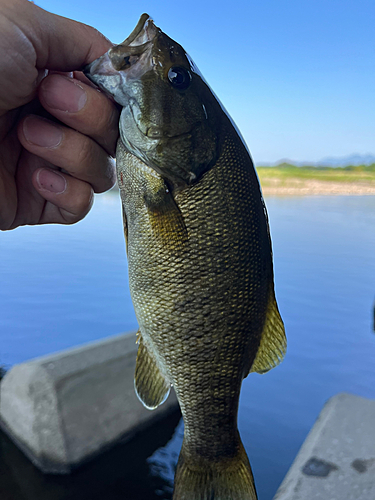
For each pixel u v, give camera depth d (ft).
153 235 0.60
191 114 0.60
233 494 0.65
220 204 0.59
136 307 0.62
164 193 0.59
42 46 0.56
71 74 0.65
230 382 0.64
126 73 0.59
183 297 0.59
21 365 1.58
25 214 0.79
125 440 1.61
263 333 0.66
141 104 0.59
